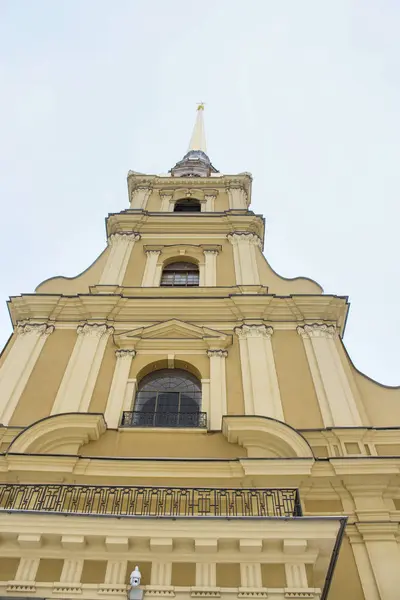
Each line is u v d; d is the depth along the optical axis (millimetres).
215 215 20828
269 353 14406
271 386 13328
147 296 16359
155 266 18406
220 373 13672
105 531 8297
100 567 8258
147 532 8281
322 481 10672
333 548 8219
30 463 10781
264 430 11516
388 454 11594
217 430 12008
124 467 10859
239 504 9633
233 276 17859
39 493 9516
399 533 10078
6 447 11719
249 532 8242
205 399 13070
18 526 8312
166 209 22719
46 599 7871
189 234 20250
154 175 24609
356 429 11805
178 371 14219
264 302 15914
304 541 8133
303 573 8078
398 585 9180
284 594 7867
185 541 8266
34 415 12641
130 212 20906
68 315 15914
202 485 10562
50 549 8312
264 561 8211
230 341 14664
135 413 12742
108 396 13094
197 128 35875
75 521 8352
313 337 14875
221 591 7926
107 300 16047
